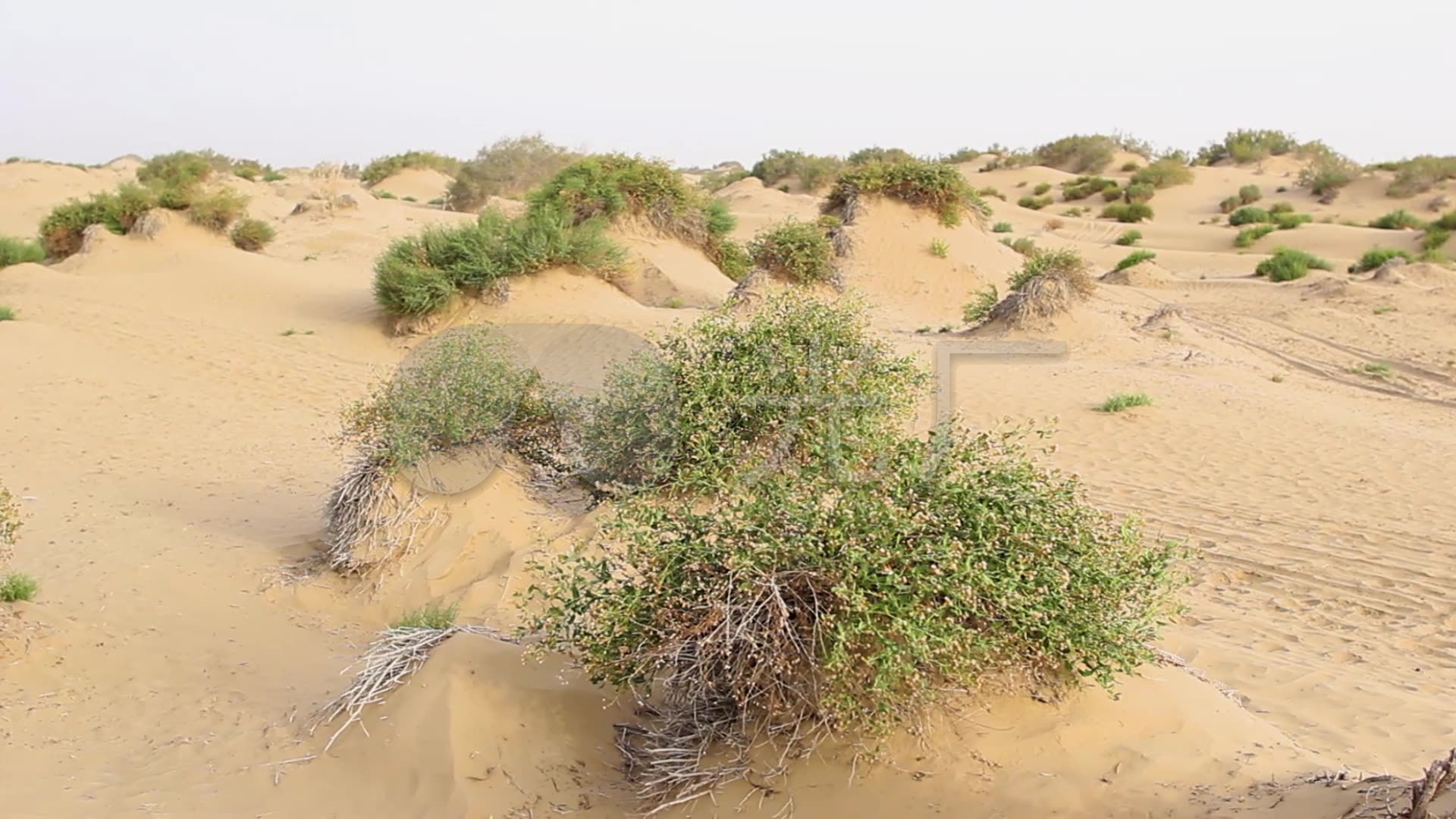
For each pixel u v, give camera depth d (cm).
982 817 390
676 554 424
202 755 513
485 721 470
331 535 816
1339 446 1177
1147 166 6500
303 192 4388
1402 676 628
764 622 413
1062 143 6981
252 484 1049
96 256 2338
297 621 709
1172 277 2919
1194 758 407
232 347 1675
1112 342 1770
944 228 2522
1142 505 973
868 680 417
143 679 612
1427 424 1373
